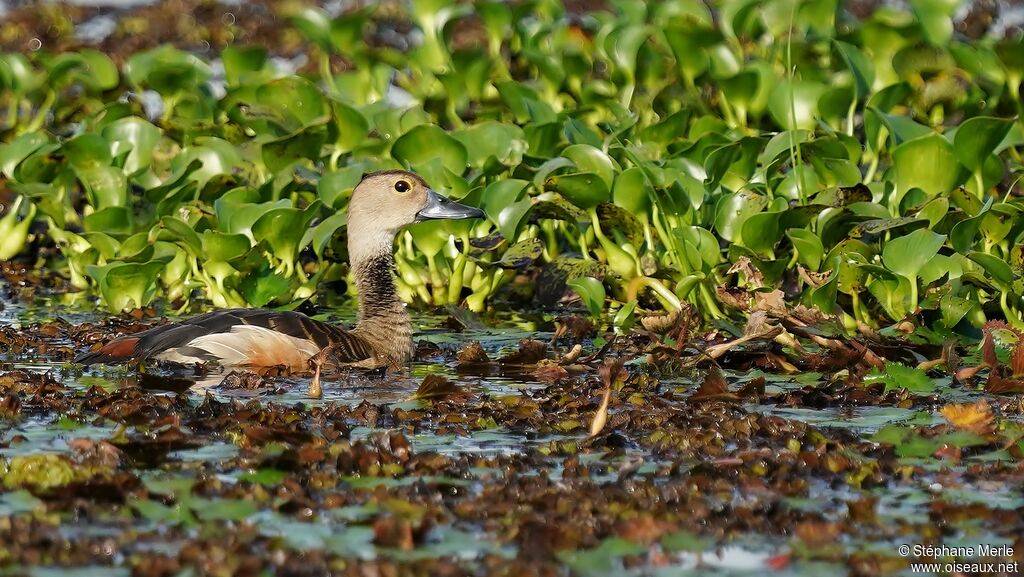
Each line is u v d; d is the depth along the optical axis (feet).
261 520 29.91
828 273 47.62
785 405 40.22
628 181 52.26
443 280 56.49
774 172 55.93
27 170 59.31
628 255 53.11
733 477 32.96
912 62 67.97
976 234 51.75
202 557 27.20
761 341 46.14
